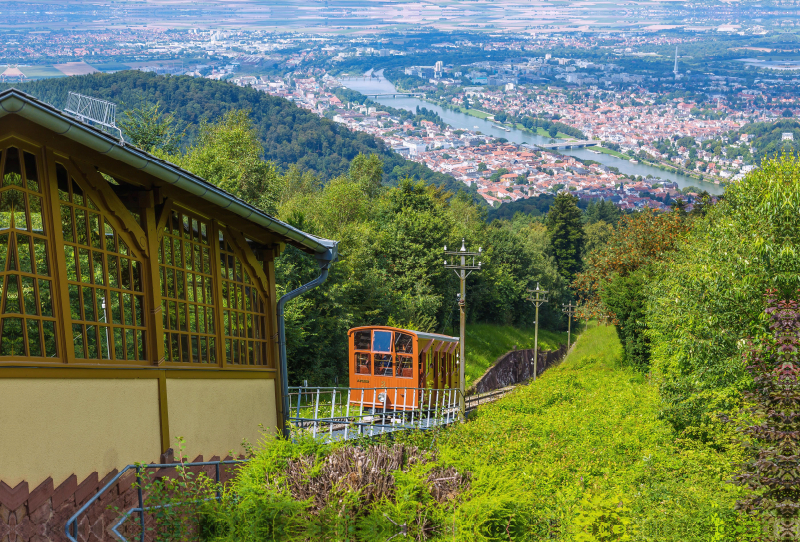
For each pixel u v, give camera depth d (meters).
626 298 38.94
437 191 95.56
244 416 9.98
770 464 7.80
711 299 16.73
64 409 6.61
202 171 34.19
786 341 8.55
